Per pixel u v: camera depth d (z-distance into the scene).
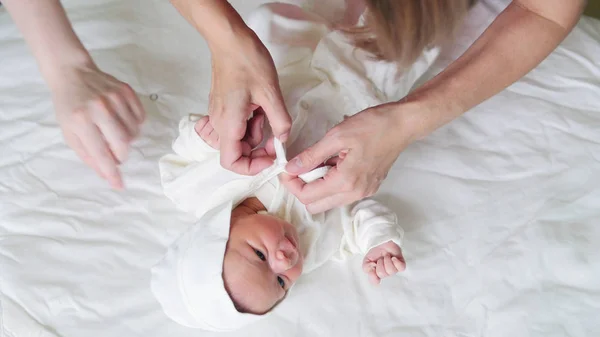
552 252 0.90
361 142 0.74
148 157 0.99
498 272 0.89
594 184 0.97
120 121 0.78
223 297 0.79
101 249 0.91
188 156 0.93
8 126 1.02
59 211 0.94
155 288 0.83
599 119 1.05
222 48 0.69
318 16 0.98
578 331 0.83
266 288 0.81
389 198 0.96
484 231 0.93
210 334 0.85
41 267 0.89
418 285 0.89
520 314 0.85
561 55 1.12
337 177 0.77
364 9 0.90
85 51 0.84
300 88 0.94
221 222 0.84
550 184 0.98
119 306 0.86
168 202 0.95
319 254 0.89
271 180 0.89
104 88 0.79
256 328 0.85
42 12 0.81
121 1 1.17
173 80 1.08
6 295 0.86
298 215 0.89
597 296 0.86
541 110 1.06
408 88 1.00
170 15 1.16
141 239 0.92
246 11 1.15
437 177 0.99
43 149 1.00
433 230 0.94
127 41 1.12
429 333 0.85
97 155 0.76
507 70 0.80
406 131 0.77
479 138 1.03
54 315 0.85
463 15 0.94
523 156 1.01
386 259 0.85
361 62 0.95
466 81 0.78
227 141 0.76
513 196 0.97
